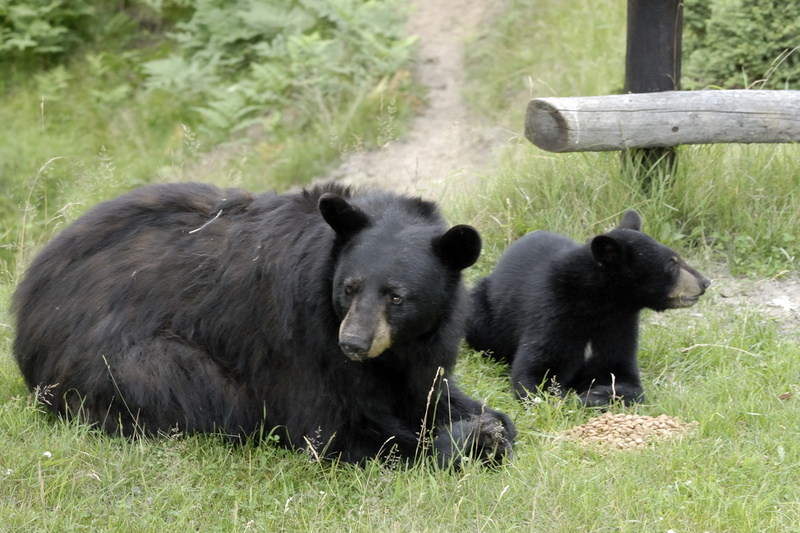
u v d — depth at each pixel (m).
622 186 13.12
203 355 8.66
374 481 7.94
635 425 8.97
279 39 23.12
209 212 9.12
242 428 8.69
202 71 23.30
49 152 21.42
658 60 13.09
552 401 9.78
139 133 22.31
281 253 8.24
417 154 19.89
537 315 10.54
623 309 10.34
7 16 24.72
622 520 7.35
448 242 7.83
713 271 12.58
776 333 11.12
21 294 9.39
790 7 16.81
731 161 13.71
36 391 8.94
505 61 21.94
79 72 24.25
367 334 7.33
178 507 7.58
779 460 8.27
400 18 23.23
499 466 8.33
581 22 22.25
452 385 8.97
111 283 8.83
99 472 7.93
